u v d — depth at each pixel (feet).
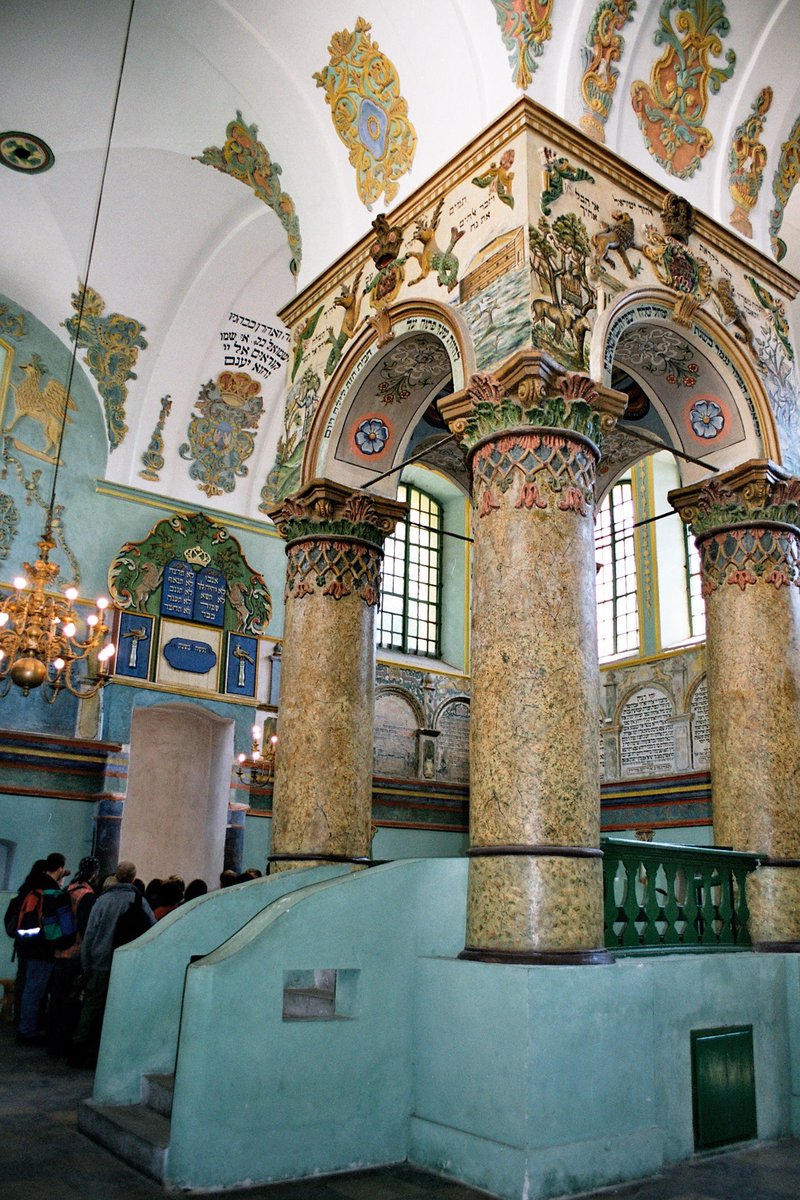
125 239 41.68
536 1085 15.33
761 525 24.07
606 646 59.00
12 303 42.70
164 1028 19.08
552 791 17.34
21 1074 22.95
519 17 22.00
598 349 20.56
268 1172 15.52
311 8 25.82
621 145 23.67
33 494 41.98
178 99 31.50
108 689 41.65
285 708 24.26
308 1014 20.20
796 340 39.83
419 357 24.59
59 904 25.95
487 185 21.84
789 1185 16.20
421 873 18.40
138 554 44.14
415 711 56.08
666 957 19.16
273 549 48.60
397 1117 17.21
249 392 47.70
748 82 26.27
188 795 45.75
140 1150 15.60
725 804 23.34
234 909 20.30
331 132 27.32
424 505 63.26
